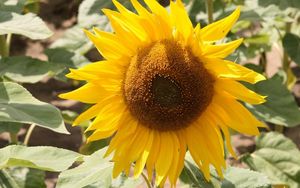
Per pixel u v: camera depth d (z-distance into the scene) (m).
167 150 0.89
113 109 0.90
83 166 0.95
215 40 0.85
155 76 0.87
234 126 0.87
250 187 0.97
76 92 0.88
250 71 0.83
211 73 0.86
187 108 0.87
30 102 0.86
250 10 1.25
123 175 0.97
